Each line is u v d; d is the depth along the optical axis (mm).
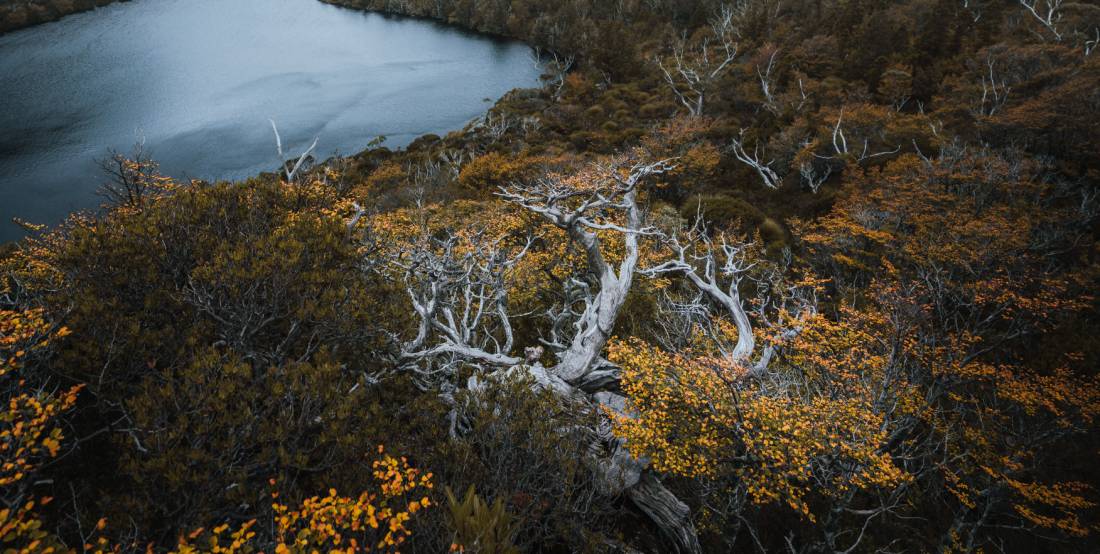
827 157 36750
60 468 5758
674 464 8195
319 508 4691
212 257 7547
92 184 50938
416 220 21438
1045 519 10602
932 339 12852
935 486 12273
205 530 4793
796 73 57562
